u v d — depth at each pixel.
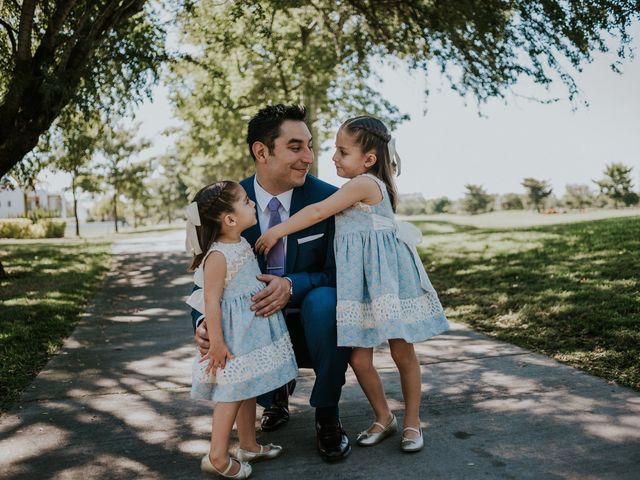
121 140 31.94
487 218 23.31
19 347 4.68
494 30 8.76
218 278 2.42
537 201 39.53
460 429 2.81
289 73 14.79
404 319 2.61
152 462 2.59
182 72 14.04
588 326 4.37
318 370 2.59
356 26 12.00
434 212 47.00
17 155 8.18
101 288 8.27
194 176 36.78
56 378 3.93
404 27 10.69
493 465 2.42
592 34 8.04
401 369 2.72
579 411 2.93
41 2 8.09
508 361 3.89
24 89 7.80
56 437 2.89
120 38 8.86
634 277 5.74
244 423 2.57
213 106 16.36
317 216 2.66
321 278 2.83
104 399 3.47
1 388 3.69
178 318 6.07
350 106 16.95
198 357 2.47
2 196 52.62
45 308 6.24
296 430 2.94
